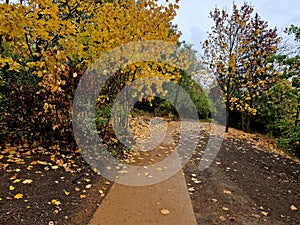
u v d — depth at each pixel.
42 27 4.09
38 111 4.46
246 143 8.20
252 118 11.83
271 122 10.70
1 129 4.46
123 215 2.89
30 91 4.42
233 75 10.14
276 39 9.73
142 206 3.15
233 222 2.95
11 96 4.36
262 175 4.93
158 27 5.07
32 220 2.53
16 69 4.25
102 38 5.02
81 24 5.19
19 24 3.79
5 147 4.29
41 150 4.38
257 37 10.02
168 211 3.07
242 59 9.91
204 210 3.18
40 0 3.94
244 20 9.56
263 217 3.16
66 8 5.15
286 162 6.34
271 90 6.09
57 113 4.45
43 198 2.96
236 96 10.65
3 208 2.62
